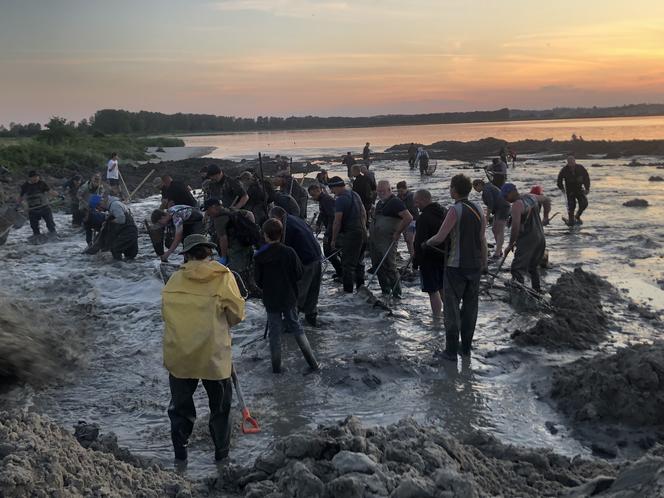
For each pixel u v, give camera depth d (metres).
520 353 7.34
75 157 44.50
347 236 10.00
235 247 9.28
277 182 11.99
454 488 3.59
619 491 3.71
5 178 31.05
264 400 6.33
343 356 7.44
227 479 4.47
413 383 6.66
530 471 4.50
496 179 14.15
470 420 5.77
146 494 4.01
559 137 89.75
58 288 10.88
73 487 3.64
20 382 6.84
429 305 9.57
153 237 12.34
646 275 10.84
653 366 5.82
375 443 4.34
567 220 16.27
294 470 3.94
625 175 30.33
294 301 6.96
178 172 41.78
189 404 5.14
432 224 8.34
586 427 5.59
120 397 6.56
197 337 4.86
